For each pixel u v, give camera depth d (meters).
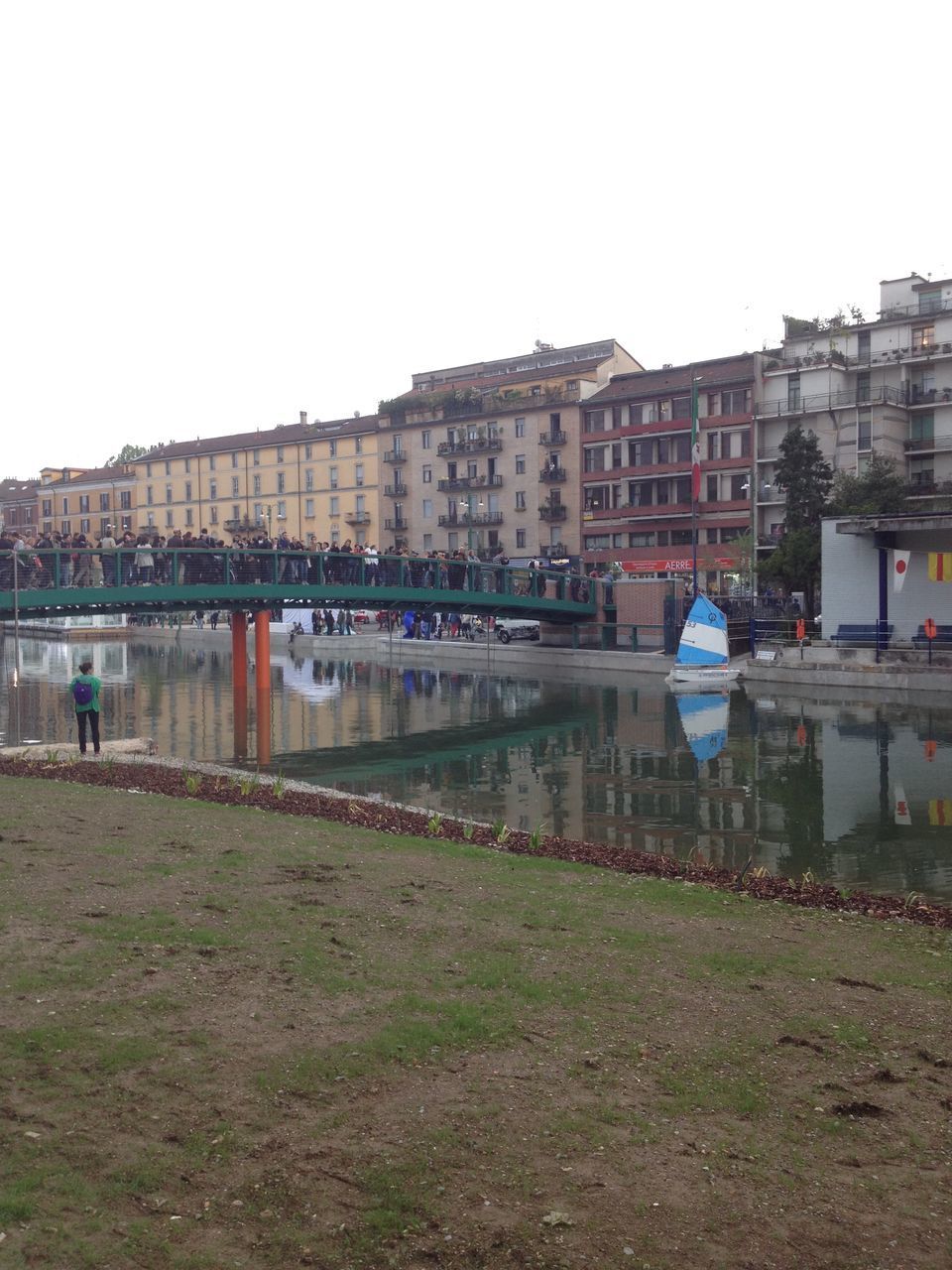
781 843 18.00
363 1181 5.02
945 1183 5.20
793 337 78.88
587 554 85.31
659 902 10.91
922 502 67.25
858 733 31.56
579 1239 4.63
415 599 48.00
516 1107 5.80
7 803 14.51
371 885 10.55
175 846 11.92
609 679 52.91
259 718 36.31
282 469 105.62
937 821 19.83
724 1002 7.61
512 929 9.24
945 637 43.75
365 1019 6.91
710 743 30.36
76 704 22.86
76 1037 6.42
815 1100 6.05
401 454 97.06
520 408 89.25
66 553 34.47
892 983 8.33
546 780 24.95
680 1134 5.58
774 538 77.12
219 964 7.81
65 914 8.91
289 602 43.81
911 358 73.44
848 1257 4.57
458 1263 4.48
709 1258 4.54
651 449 82.44
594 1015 7.21
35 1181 4.91
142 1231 4.61
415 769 26.86
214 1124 5.48
